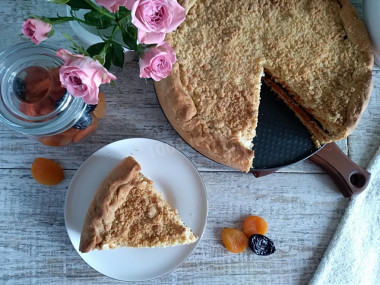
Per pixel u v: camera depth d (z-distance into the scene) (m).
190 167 0.39
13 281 0.39
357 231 0.41
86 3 0.29
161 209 0.37
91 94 0.26
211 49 0.38
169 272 0.38
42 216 0.39
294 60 0.39
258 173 0.41
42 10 0.40
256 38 0.39
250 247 0.40
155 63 0.28
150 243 0.37
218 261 0.40
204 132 0.37
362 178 0.41
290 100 0.41
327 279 0.41
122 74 0.41
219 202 0.41
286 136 0.41
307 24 0.39
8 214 0.39
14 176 0.39
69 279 0.39
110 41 0.30
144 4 0.24
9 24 0.40
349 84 0.39
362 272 0.41
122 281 0.39
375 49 0.40
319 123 0.41
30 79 0.33
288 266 0.41
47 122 0.32
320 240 0.41
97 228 0.36
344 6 0.39
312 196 0.42
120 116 0.41
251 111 0.37
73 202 0.38
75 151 0.40
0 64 0.33
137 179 0.37
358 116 0.38
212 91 0.37
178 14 0.26
